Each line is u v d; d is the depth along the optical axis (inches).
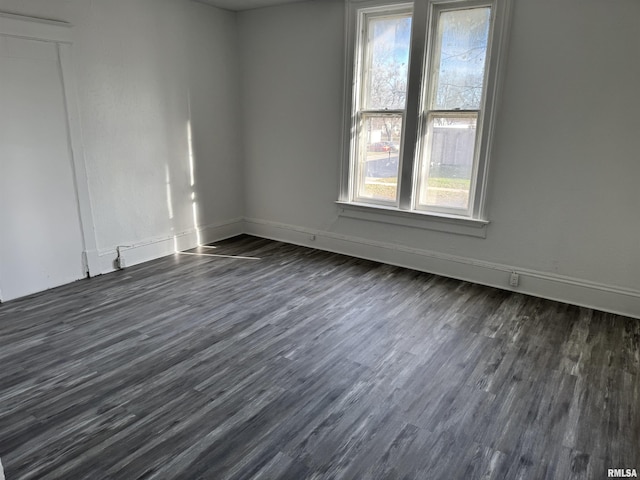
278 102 189.2
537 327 123.0
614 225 129.0
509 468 72.9
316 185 187.2
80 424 81.5
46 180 136.5
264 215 208.2
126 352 106.5
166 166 173.8
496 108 138.5
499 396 92.0
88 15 139.1
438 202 160.4
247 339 113.8
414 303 137.6
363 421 83.7
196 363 102.3
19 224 132.2
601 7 119.0
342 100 170.4
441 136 154.3
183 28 170.1
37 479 68.8
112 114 151.3
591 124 126.4
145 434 79.2
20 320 121.4
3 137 124.7
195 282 152.1
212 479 69.5
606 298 133.6
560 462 74.3
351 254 184.4
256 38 188.2
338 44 166.9
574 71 125.8
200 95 182.2
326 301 138.2
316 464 72.9
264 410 86.4
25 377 95.7
